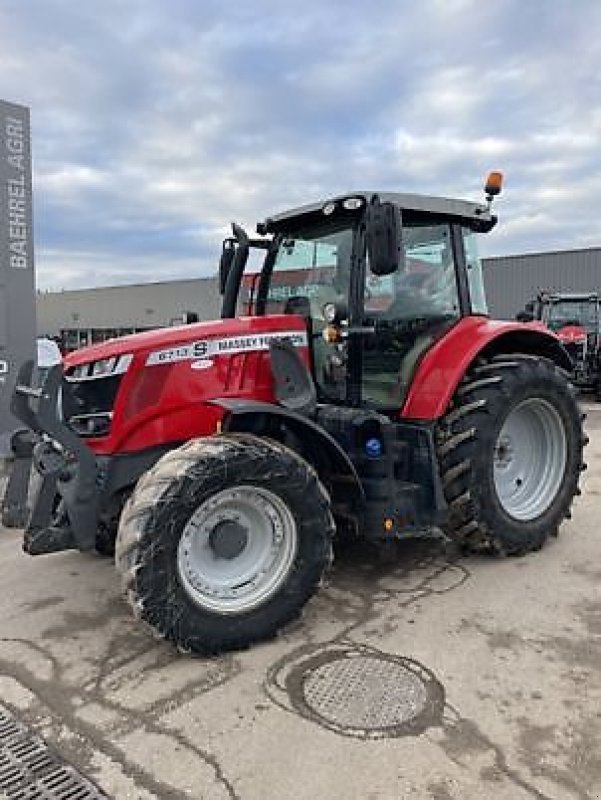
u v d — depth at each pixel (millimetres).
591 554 4098
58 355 8352
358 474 3430
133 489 3188
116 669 2869
